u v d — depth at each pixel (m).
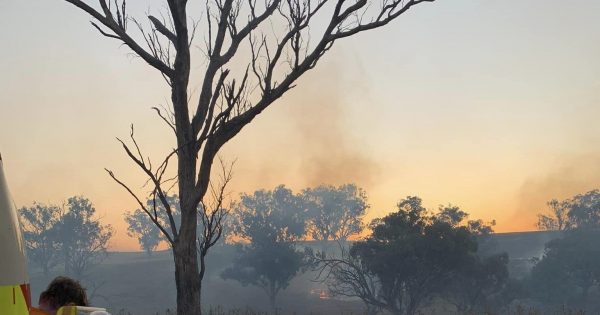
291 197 134.88
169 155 11.68
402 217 68.31
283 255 117.56
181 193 11.88
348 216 151.00
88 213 149.75
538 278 92.94
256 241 120.19
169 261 184.88
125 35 11.80
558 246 95.25
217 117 11.57
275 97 11.77
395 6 12.16
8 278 2.80
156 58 11.90
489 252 112.56
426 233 66.44
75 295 4.23
